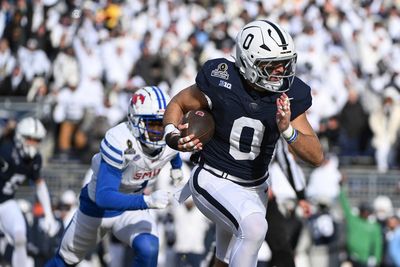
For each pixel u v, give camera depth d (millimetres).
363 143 47562
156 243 23000
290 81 19344
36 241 34688
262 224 19328
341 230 38938
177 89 47375
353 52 51625
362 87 48250
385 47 52312
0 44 51781
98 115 46719
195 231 38000
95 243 24141
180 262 38125
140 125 22156
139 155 22422
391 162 47281
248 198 19828
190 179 20547
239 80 19438
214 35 51031
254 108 19391
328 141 46125
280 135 20266
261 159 19984
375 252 39406
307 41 49594
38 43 53625
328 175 41500
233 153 19891
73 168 45688
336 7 54344
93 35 52656
